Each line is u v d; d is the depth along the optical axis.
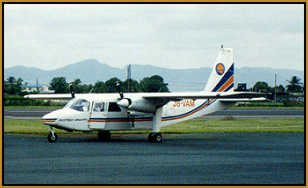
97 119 62.56
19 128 80.44
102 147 56.97
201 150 55.47
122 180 38.31
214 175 40.81
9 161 46.44
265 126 89.12
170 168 43.56
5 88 193.50
